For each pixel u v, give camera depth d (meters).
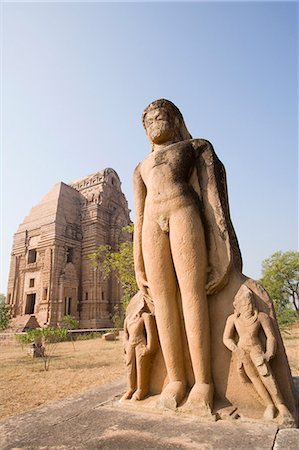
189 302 3.66
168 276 3.90
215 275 3.78
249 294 3.59
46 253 38.06
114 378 11.46
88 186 44.66
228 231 3.96
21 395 9.53
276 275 38.84
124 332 4.23
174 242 3.83
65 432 2.91
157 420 3.16
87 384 10.74
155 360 4.02
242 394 3.42
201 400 3.26
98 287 38.25
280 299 37.81
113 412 3.46
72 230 40.47
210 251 3.92
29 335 19.55
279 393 3.18
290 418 3.00
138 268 4.43
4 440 2.78
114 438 2.72
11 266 41.91
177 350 3.75
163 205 3.96
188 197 3.95
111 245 41.41
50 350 21.45
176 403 3.35
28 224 42.16
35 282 38.50
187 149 4.20
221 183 4.32
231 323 3.57
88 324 36.72
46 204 41.50
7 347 26.83
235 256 4.07
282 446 2.47
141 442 2.62
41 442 2.70
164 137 4.51
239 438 2.66
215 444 2.54
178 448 2.47
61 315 35.50
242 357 3.38
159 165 4.14
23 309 38.56
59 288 36.50
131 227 27.25
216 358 3.63
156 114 4.53
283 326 25.03
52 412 3.52
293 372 9.77
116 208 44.41
